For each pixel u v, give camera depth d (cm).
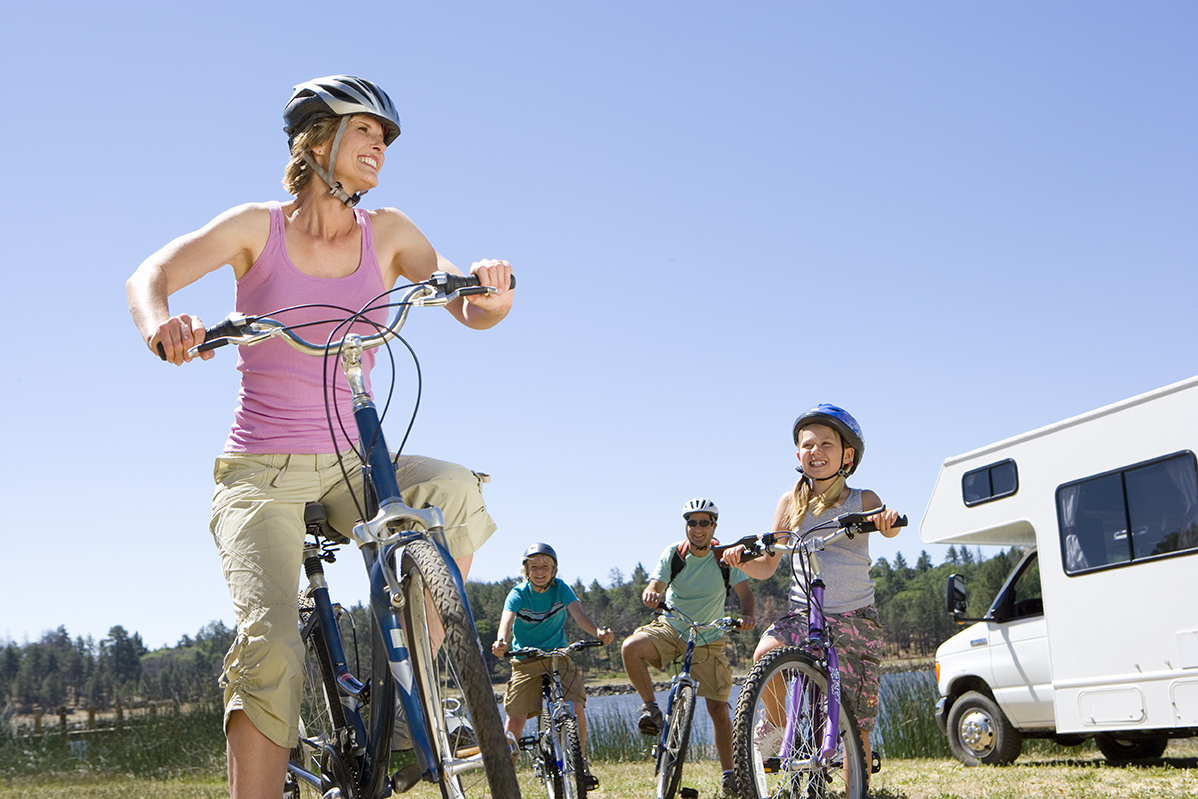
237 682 275
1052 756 1059
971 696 997
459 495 304
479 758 240
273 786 272
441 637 250
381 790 290
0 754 1253
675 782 637
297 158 312
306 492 303
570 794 607
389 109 316
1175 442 826
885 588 7706
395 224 344
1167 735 865
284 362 307
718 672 705
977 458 1024
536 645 716
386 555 254
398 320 286
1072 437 920
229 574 288
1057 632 906
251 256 309
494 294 298
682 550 709
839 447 494
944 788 738
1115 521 868
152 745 1318
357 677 306
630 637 711
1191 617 796
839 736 418
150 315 259
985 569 2156
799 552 456
